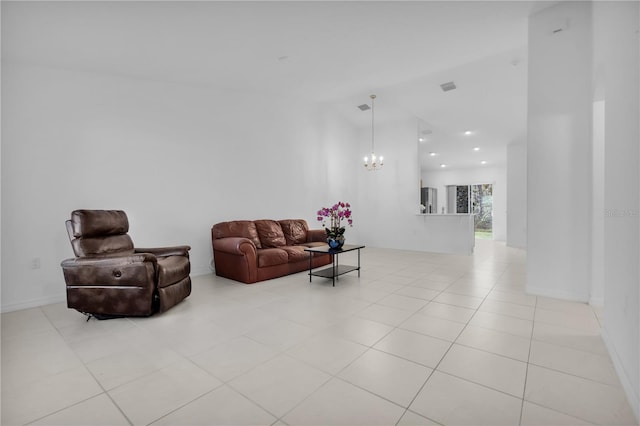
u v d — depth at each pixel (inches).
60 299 132.5
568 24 117.3
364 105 242.2
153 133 159.8
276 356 79.9
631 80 63.9
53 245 131.0
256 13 111.4
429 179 477.4
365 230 297.6
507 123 250.4
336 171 271.3
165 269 113.1
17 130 123.2
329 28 125.8
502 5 116.6
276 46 138.1
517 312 109.2
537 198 126.7
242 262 155.4
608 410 57.4
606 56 81.7
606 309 82.5
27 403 61.7
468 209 459.8
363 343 86.6
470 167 440.8
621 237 68.4
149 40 122.0
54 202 131.3
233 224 180.4
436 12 118.4
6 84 121.0
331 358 78.4
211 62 148.5
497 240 400.2
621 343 67.3
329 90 207.6
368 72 175.3
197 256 176.4
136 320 107.2
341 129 275.3
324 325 100.0
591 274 117.0
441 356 78.5
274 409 59.1
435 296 130.4
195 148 175.9
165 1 99.2
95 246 117.8
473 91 202.8
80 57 127.6
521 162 307.6
